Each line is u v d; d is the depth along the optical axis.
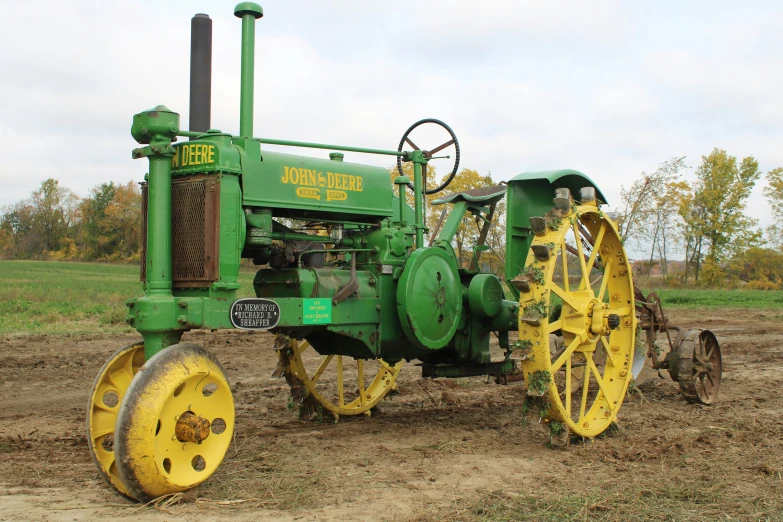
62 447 6.09
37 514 4.27
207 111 5.55
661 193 34.53
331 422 7.20
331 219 6.14
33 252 86.69
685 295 31.16
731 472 5.32
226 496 4.64
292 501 4.55
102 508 4.41
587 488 4.89
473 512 4.38
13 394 8.77
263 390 9.10
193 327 4.86
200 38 5.55
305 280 5.79
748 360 12.07
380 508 4.44
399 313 6.14
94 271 54.84
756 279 51.88
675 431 6.77
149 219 5.00
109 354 11.83
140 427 4.29
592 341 6.59
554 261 5.89
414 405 8.23
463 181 25.31
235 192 5.13
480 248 7.60
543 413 5.95
